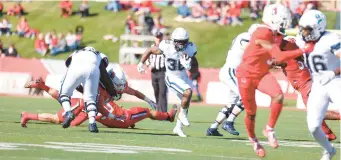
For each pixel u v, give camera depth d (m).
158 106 43.78
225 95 63.78
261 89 21.86
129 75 65.00
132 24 89.12
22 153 20.34
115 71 30.91
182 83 30.14
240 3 91.50
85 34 93.94
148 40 83.00
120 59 82.25
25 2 102.19
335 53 20.94
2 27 95.12
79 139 25.66
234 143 27.22
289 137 31.80
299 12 82.00
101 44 91.69
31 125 31.56
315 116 21.11
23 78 68.19
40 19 98.12
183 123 29.84
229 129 30.91
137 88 64.56
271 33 21.81
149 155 21.25
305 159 22.44
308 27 21.00
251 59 21.89
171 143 25.95
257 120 44.47
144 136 28.66
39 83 30.23
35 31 94.56
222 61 86.31
